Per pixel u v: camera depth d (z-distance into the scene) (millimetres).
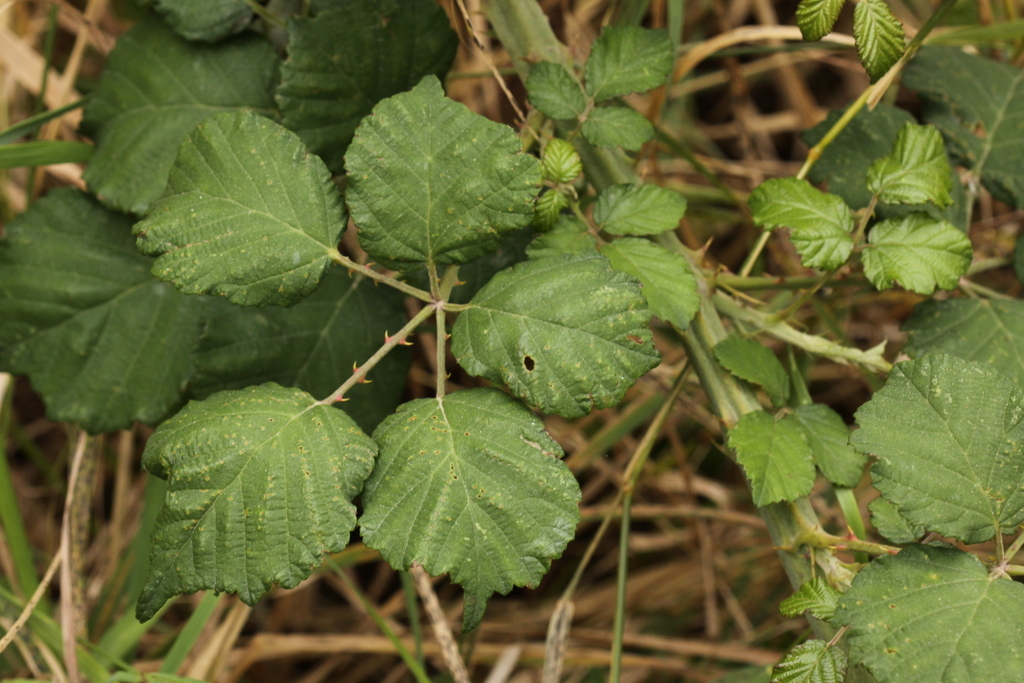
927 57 1402
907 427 1235
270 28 1372
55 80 1519
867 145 1371
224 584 1221
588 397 1233
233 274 1247
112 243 1382
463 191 1245
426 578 1407
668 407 1365
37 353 1375
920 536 1242
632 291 1237
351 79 1335
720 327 1318
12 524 1417
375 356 1249
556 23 1796
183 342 1381
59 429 1751
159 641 1500
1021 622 1215
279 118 1369
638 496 1738
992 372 1237
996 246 1535
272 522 1222
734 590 1609
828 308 1505
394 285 1255
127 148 1369
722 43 1425
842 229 1291
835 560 1279
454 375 1715
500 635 1629
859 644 1219
